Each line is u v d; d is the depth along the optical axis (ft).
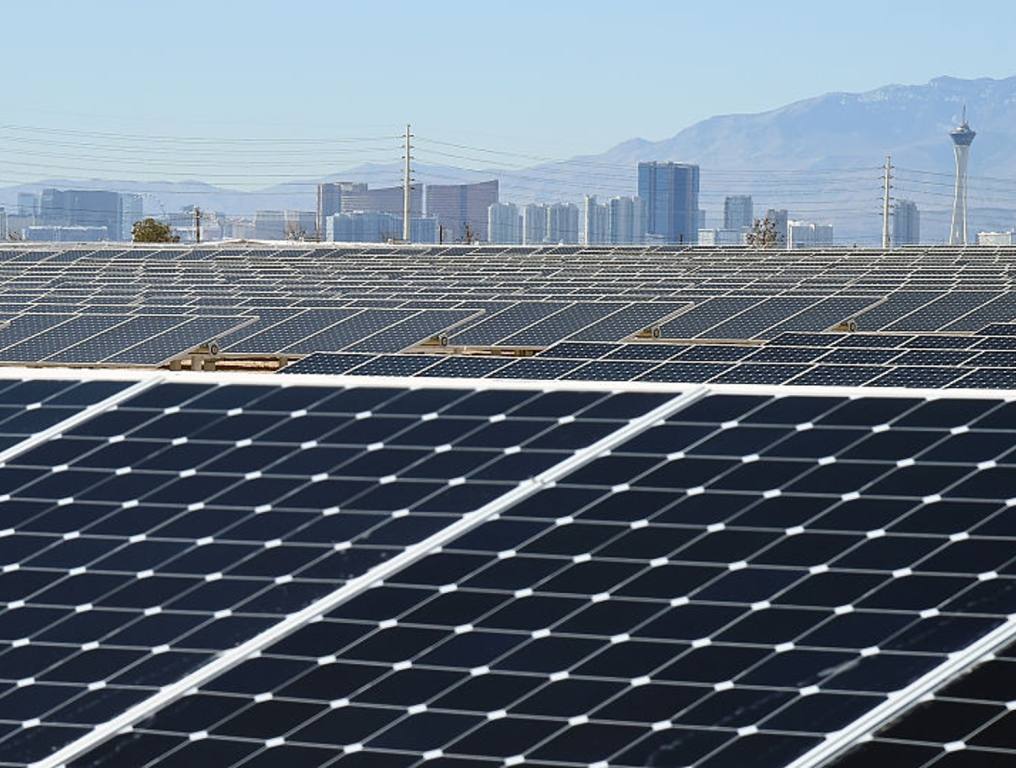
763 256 362.12
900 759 39.83
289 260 352.69
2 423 66.49
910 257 349.20
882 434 53.72
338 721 45.44
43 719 48.08
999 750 39.40
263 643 49.19
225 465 59.98
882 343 147.54
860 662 43.42
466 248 402.31
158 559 54.85
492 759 42.78
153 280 277.64
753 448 54.54
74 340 155.43
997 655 42.45
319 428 61.52
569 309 179.11
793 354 131.23
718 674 44.14
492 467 56.70
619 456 55.62
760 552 48.83
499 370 123.03
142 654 50.19
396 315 173.37
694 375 121.08
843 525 49.29
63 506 59.11
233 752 45.09
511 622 47.98
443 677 46.26
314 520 55.31
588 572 49.52
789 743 41.19
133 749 45.96
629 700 43.88
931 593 45.44
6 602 53.93
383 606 49.83
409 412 61.21
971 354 128.67
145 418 64.44
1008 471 50.08
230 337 168.04
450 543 52.39
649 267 315.78
